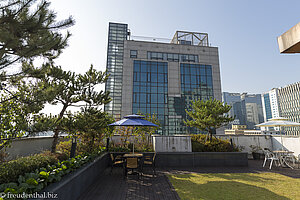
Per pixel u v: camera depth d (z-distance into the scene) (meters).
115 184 5.44
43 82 5.06
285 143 10.36
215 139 9.75
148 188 5.04
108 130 8.90
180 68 29.03
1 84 3.98
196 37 32.78
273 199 4.19
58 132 6.02
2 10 2.75
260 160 10.27
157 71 28.22
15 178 3.05
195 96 28.09
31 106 4.13
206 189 4.92
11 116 4.81
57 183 3.32
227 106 9.26
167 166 8.16
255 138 11.55
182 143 8.81
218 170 7.46
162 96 27.19
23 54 3.30
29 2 3.01
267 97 175.38
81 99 6.55
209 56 30.73
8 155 5.61
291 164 8.95
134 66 27.72
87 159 5.54
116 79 29.94
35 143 7.63
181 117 26.61
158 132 25.36
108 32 33.19
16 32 3.01
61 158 5.20
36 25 3.09
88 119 6.13
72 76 6.48
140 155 6.76
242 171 7.29
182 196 4.39
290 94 111.81
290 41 2.68
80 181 4.28
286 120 10.12
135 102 26.16
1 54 3.12
